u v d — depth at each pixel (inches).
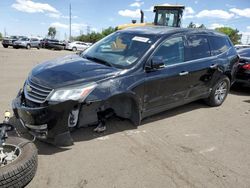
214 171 152.3
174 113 243.4
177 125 215.8
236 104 291.6
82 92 155.7
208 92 254.2
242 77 331.0
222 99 275.4
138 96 183.5
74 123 160.9
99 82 163.3
